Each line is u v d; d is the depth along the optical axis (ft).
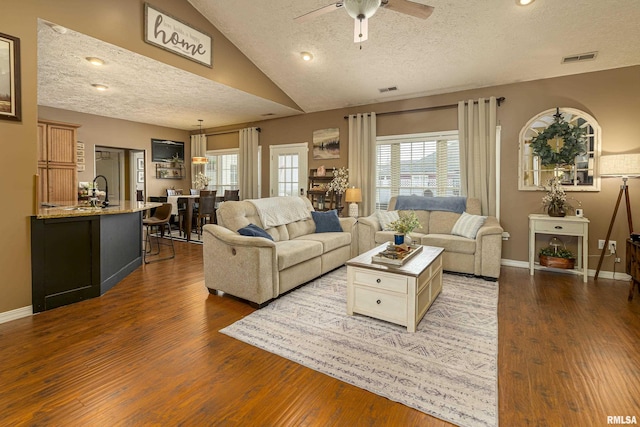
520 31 11.64
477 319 8.92
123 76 13.79
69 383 5.96
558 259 13.01
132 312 9.33
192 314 9.21
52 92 16.16
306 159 20.72
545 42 11.98
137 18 11.46
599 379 6.14
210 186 26.45
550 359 6.86
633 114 12.53
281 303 10.05
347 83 16.52
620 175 11.55
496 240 12.28
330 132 19.80
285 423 5.03
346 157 19.33
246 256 9.69
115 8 10.83
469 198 15.08
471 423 5.02
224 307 9.73
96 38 10.36
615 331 8.16
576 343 7.55
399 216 15.56
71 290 9.93
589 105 13.24
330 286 11.75
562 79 13.71
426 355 7.03
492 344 7.52
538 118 14.15
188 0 13.04
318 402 5.52
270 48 14.97
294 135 21.20
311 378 6.20
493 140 14.76
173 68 12.85
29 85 8.90
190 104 18.38
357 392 5.79
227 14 13.43
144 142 24.35
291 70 16.35
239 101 17.63
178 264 14.92
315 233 14.84
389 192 18.16
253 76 16.33
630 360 6.81
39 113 18.93
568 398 5.59
